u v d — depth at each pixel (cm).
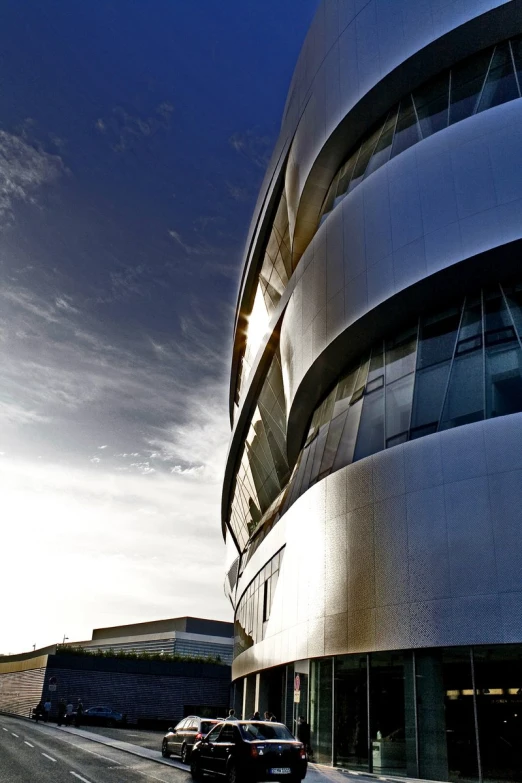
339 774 1549
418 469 1599
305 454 2380
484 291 1725
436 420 1628
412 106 2078
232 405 4788
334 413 2144
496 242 1600
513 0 1777
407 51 2022
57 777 1513
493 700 1330
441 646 1428
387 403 1819
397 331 1944
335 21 2480
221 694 5753
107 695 5406
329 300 2114
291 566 2216
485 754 1311
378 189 1977
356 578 1717
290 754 1381
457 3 1925
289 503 2430
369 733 1593
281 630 2295
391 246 1861
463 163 1750
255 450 3753
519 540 1370
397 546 1597
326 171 2480
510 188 1634
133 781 1474
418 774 1419
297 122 2759
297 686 1762
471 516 1459
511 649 1333
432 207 1778
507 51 1886
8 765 1733
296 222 2689
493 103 1812
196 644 8631
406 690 1508
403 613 1532
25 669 6044
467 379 1619
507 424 1465
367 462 1758
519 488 1402
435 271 1702
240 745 1409
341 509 1838
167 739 2214
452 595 1438
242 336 4041
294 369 2398
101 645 9506
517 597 1338
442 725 1404
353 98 2217
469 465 1498
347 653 1709
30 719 5172
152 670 5609
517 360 1546
